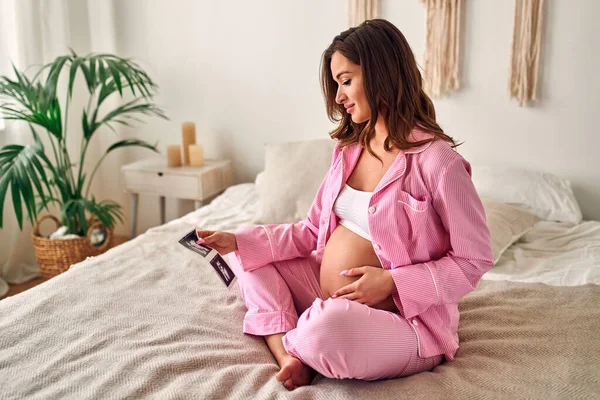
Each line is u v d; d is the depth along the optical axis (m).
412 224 1.30
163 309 1.56
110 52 3.29
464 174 1.28
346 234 1.41
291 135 3.11
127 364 1.25
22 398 1.14
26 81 2.62
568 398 1.15
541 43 2.54
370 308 1.24
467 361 1.32
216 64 3.14
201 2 3.08
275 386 1.21
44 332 1.39
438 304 1.30
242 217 2.50
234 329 1.50
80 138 3.25
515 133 2.68
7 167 2.49
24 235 2.94
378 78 1.26
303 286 1.56
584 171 2.62
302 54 2.96
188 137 3.10
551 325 1.51
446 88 2.71
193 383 1.20
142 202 3.45
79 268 1.81
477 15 2.61
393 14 2.74
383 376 1.26
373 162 1.40
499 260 2.08
